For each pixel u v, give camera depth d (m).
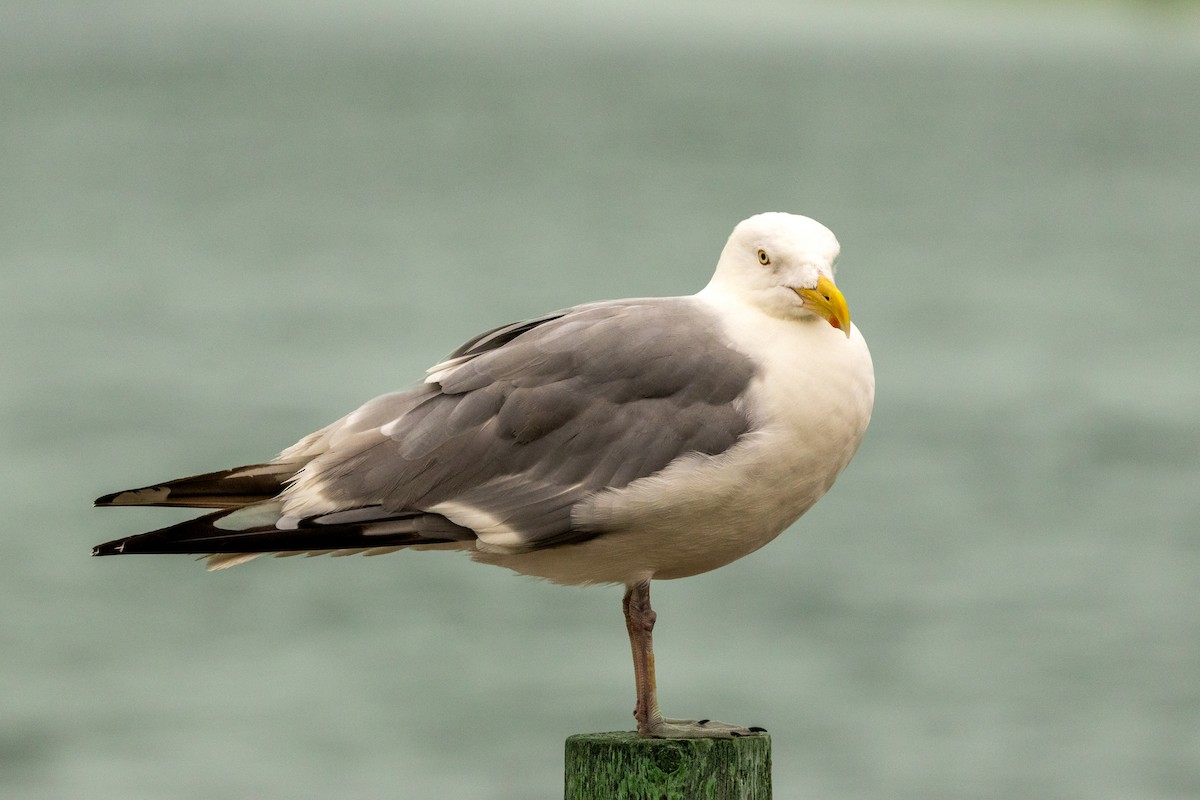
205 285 39.44
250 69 162.00
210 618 18.64
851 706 16.03
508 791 14.48
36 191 62.19
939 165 82.56
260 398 26.89
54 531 20.72
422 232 51.84
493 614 18.59
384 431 6.54
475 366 6.54
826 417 6.20
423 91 139.62
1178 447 25.06
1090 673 16.70
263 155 83.38
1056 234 53.41
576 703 15.91
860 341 6.41
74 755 15.35
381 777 14.70
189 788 14.65
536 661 17.00
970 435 25.77
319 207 59.75
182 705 16.23
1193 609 18.42
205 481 6.61
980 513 21.91
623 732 6.36
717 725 6.46
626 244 48.59
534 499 6.29
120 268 42.34
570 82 154.25
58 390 27.72
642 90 144.88
